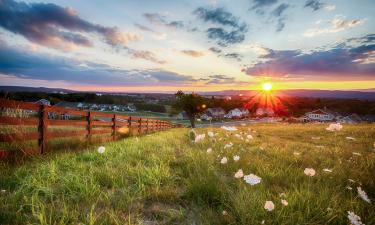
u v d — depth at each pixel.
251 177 2.11
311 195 2.71
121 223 2.27
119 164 4.60
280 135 14.12
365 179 3.75
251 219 2.24
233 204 2.59
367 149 7.53
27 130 5.35
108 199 2.80
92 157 5.26
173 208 2.81
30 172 3.76
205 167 4.03
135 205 2.79
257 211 2.36
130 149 6.61
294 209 2.47
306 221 2.24
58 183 3.36
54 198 2.89
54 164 4.17
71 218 2.31
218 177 3.56
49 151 5.76
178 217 2.53
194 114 72.00
